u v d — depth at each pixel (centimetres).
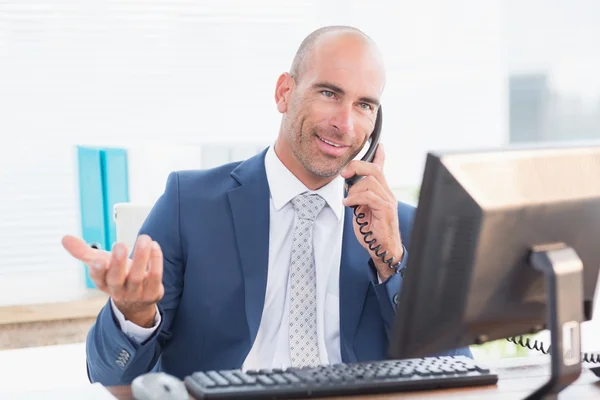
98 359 195
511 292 157
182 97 405
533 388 172
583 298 168
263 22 417
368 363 180
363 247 224
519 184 152
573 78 504
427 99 454
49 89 385
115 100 395
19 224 382
